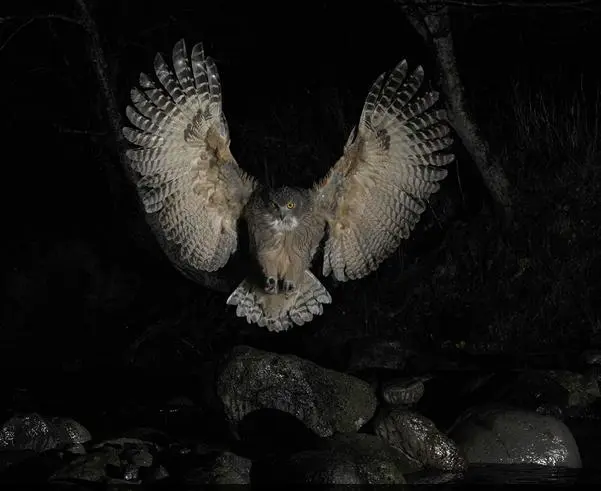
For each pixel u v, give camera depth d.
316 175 15.99
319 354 12.27
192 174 8.48
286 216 8.44
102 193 17.00
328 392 9.05
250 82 17.16
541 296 13.07
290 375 9.05
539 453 8.41
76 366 13.16
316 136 16.39
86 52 12.67
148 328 13.89
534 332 12.78
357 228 8.96
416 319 13.40
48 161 17.39
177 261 12.83
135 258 15.95
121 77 15.05
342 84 16.80
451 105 13.28
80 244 16.45
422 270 13.90
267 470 7.80
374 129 8.48
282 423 8.97
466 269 13.64
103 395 11.02
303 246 8.66
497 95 15.96
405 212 8.78
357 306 13.75
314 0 17.05
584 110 14.77
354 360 11.43
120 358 13.57
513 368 11.15
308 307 8.84
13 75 16.67
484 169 13.62
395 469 7.98
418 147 8.52
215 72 8.07
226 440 9.02
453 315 13.20
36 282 16.08
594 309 12.81
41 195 17.36
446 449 8.34
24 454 8.14
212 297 14.40
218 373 9.22
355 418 9.01
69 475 7.71
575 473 8.14
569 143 14.52
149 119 8.09
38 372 12.62
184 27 16.17
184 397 10.38
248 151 16.39
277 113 16.83
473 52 16.36
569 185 13.80
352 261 9.10
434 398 9.86
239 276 13.03
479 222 13.95
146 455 8.16
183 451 8.38
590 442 8.94
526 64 16.08
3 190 17.36
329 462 7.71
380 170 8.69
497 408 8.95
